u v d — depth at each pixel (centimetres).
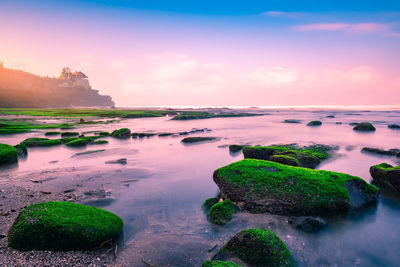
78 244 507
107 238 549
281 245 504
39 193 849
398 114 6950
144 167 1275
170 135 2639
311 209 702
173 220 681
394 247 554
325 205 707
